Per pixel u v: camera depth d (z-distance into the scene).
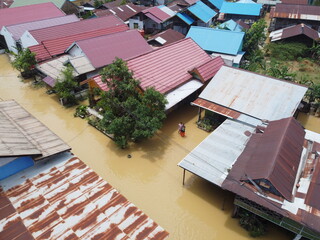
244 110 22.88
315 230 13.31
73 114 27.78
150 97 22.12
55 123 26.36
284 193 14.81
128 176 20.44
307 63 37.38
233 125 21.84
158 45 38.84
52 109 28.70
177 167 21.27
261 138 18.97
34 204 13.79
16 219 13.00
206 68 28.36
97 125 25.34
